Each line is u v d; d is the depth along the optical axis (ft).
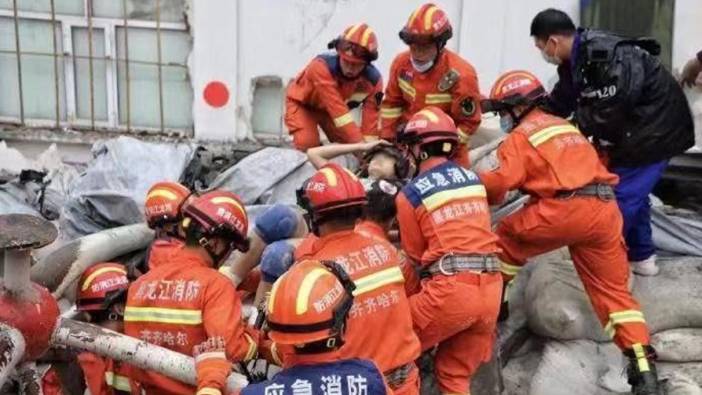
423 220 12.58
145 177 18.40
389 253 11.05
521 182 13.78
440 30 15.88
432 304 12.26
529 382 15.49
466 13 21.59
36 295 8.52
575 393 15.01
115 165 18.60
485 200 12.90
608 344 15.65
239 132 22.33
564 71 15.08
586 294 15.60
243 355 10.50
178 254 11.06
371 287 10.64
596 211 13.60
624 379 15.15
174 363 10.08
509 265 14.46
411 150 13.01
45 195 19.57
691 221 17.83
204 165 19.85
